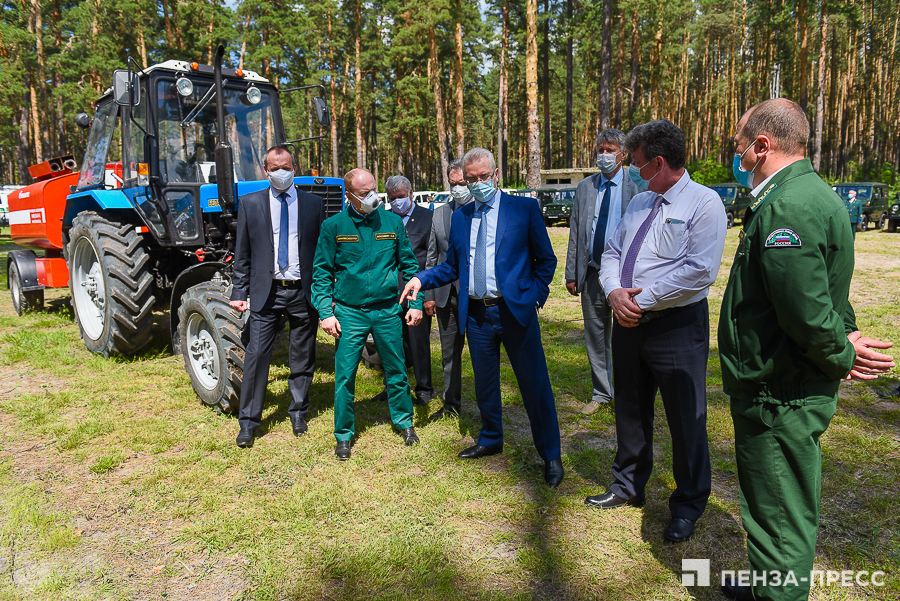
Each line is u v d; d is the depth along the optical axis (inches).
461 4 1121.4
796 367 69.3
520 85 1813.5
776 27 1477.6
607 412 161.6
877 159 1737.2
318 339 252.1
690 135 1781.5
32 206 283.1
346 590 88.5
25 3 1031.0
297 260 145.7
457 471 127.7
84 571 93.7
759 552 73.0
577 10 1434.5
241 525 106.0
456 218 126.6
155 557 97.8
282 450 138.8
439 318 157.0
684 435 97.0
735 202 796.0
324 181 215.5
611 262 103.7
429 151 1919.3
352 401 135.9
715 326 268.7
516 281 118.9
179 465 129.8
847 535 100.3
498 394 132.8
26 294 284.8
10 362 207.6
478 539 102.0
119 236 195.3
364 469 128.9
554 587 88.8
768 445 72.0
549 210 815.7
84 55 1084.5
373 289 133.4
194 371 166.1
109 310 194.9
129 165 203.8
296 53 1358.3
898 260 472.7
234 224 200.8
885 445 135.8
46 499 116.1
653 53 1369.3
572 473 126.1
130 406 166.7
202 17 1175.0
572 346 234.1
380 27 1440.7
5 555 98.7
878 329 238.4
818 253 64.4
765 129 71.9
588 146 2012.8
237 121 210.2
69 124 1302.9
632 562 94.3
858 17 1446.9
